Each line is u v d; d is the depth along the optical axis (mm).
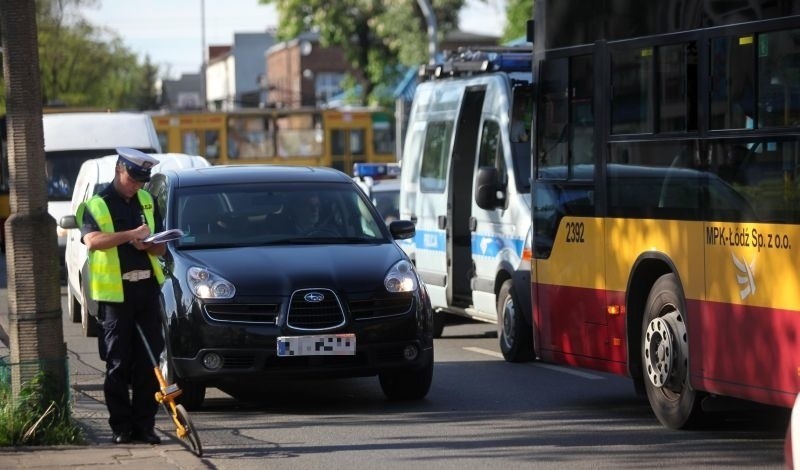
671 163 26000
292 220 32062
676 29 25891
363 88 150500
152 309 24828
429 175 45781
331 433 27078
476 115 43469
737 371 24062
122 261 24500
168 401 24172
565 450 24812
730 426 27156
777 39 23094
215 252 30656
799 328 22469
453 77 45625
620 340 27969
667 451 24594
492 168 39312
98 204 24422
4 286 67000
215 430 27578
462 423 28047
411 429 27406
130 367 25031
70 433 24812
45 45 161500
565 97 29891
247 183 33000
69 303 52062
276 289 29047
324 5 142375
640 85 27094
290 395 32688
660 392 26969
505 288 38969
